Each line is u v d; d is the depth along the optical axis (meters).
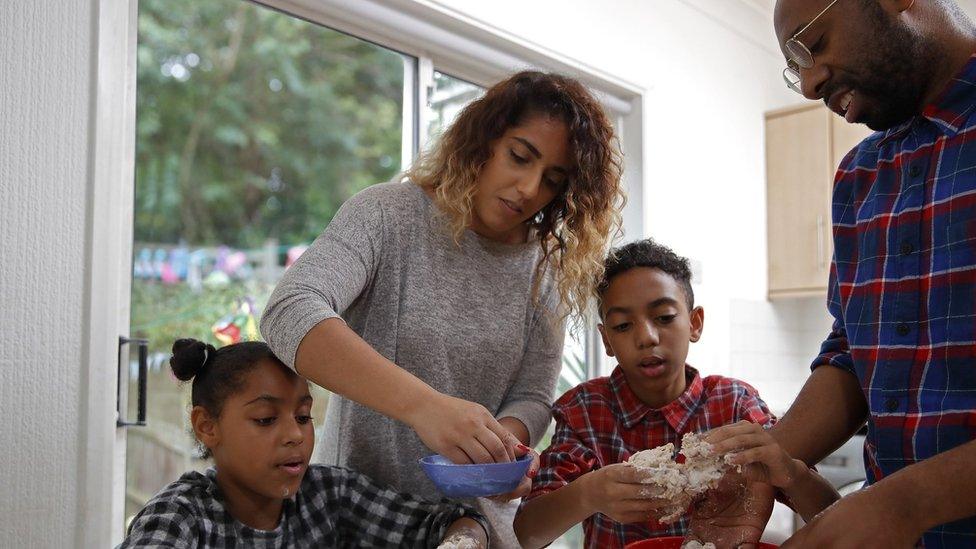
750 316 3.34
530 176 1.23
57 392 1.46
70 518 1.46
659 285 1.46
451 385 1.25
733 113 3.30
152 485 3.73
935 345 0.96
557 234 1.37
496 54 2.36
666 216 2.91
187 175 6.44
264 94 6.67
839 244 1.15
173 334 4.09
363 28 2.10
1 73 1.41
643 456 1.06
